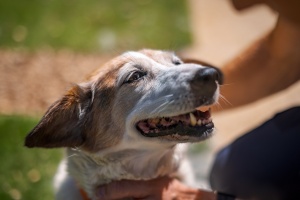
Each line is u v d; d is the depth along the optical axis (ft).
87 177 3.14
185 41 6.00
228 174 3.34
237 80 3.51
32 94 5.10
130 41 6.07
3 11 6.62
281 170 3.13
